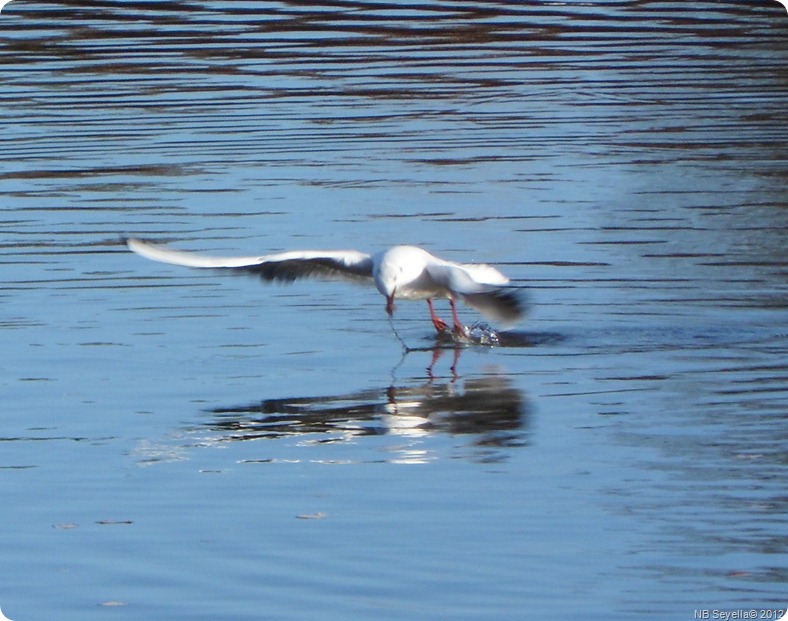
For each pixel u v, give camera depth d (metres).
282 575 8.85
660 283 15.66
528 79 25.78
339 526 9.52
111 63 26.75
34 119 23.83
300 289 15.80
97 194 19.64
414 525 9.52
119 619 8.37
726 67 26.33
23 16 29.11
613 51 27.25
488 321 14.55
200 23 28.77
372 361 13.47
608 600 8.45
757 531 9.31
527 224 18.00
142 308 14.99
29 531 9.56
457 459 10.75
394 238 17.38
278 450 11.03
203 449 11.06
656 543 9.17
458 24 28.66
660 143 22.09
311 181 20.16
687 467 10.45
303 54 27.05
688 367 12.99
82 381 12.75
